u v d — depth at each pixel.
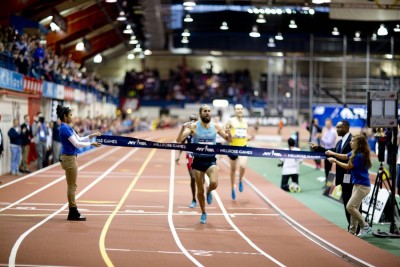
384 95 12.30
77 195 17.48
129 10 43.25
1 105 22.67
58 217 13.72
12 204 15.55
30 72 27.27
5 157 23.20
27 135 23.28
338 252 10.84
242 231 12.79
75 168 13.18
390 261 10.15
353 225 12.73
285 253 10.77
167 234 12.18
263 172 26.05
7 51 23.55
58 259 9.73
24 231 11.91
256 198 17.72
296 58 42.56
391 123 12.34
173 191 18.91
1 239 11.10
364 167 12.09
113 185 20.11
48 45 41.75
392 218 12.66
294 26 34.44
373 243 12.02
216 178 13.05
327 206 16.84
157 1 34.50
